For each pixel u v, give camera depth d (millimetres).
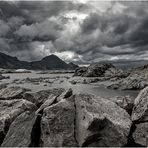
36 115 13172
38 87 55406
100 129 12062
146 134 12938
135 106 15508
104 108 13766
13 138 12336
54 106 13305
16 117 14672
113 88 50719
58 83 68125
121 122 13039
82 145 11352
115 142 11859
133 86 49375
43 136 12141
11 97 22375
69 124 12555
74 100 14227
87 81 71500
